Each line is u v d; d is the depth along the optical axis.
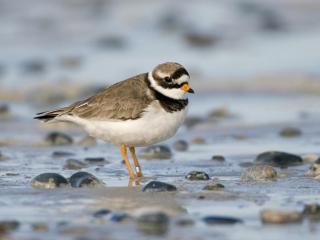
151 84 10.88
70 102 18.78
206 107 17.97
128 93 10.84
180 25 29.75
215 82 20.61
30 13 29.86
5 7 30.39
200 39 26.78
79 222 7.89
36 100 19.05
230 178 10.66
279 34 27.92
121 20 30.36
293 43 25.88
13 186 10.05
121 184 10.27
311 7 31.73
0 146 13.86
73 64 23.62
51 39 27.16
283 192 9.52
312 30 28.16
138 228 7.60
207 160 12.27
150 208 8.55
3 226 7.62
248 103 18.27
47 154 13.04
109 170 11.53
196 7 32.78
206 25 29.78
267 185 10.02
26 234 7.43
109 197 9.28
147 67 22.78
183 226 7.68
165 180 10.56
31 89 20.27
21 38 26.97
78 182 10.08
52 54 25.12
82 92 19.66
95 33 28.19
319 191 9.56
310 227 7.63
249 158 12.40
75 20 29.69
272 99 18.62
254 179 10.50
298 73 21.08
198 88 20.05
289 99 18.55
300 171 11.10
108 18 30.48
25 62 23.84
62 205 8.80
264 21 29.64
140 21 30.36
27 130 15.69
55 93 19.61
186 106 11.00
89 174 10.30
